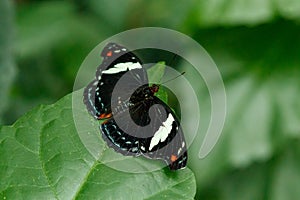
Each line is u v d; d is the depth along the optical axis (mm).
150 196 623
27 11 914
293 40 825
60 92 904
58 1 939
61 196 621
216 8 802
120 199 622
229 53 829
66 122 632
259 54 830
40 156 625
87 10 967
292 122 817
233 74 826
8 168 622
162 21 915
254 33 825
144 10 935
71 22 926
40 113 632
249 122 816
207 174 799
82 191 622
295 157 838
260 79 827
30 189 620
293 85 825
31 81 896
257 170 839
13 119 872
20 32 895
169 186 625
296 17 799
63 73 909
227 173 836
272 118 819
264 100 823
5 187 619
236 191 836
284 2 796
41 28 903
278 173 838
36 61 901
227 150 806
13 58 782
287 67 830
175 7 909
